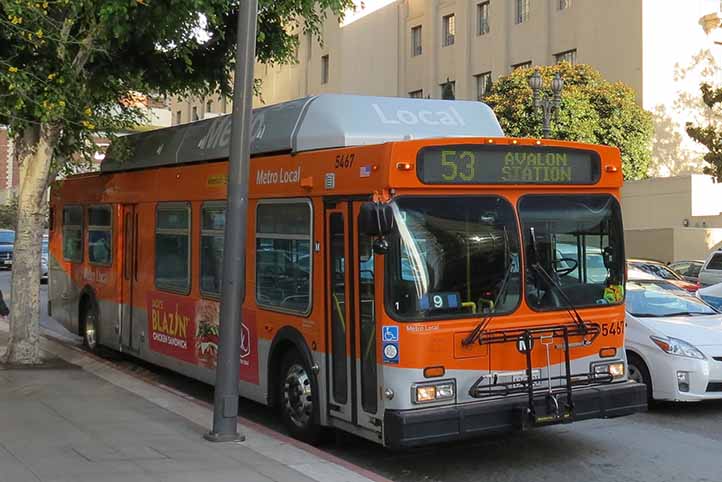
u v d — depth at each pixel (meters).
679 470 6.88
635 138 30.50
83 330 13.22
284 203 7.78
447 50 42.06
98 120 10.88
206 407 8.57
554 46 36.16
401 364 6.21
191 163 9.77
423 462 7.17
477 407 6.34
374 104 7.64
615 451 7.49
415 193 6.41
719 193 31.08
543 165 6.94
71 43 9.70
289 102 8.16
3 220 72.94
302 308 7.46
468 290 6.50
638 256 31.78
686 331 9.09
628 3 32.75
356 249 6.68
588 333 6.96
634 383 7.17
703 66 33.47
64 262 14.05
